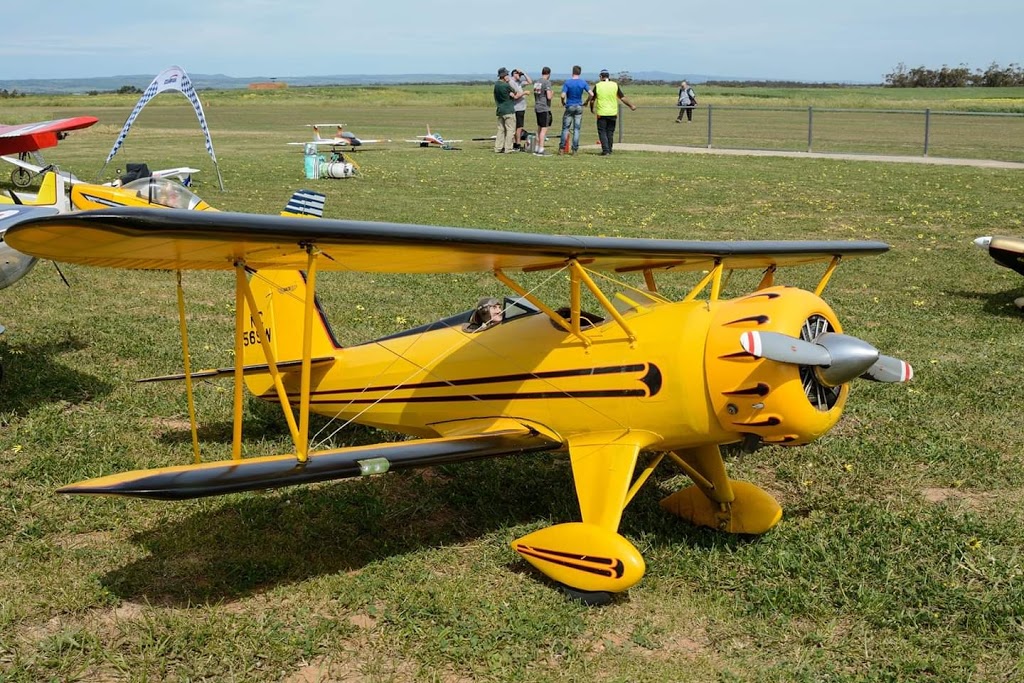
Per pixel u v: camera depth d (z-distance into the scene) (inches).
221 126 1701.5
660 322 181.2
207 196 708.0
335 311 380.2
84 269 468.8
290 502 211.8
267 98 3235.7
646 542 193.6
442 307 387.5
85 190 447.2
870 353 163.8
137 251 153.8
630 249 187.5
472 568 184.4
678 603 171.9
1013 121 1831.9
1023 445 248.2
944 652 154.4
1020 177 845.8
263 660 152.9
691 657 155.2
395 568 182.7
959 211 652.1
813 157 1061.8
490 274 453.7
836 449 246.8
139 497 149.3
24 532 194.1
